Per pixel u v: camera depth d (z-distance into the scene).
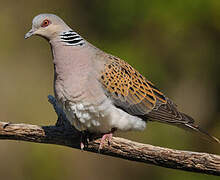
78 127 7.89
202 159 7.45
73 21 16.09
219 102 14.30
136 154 7.74
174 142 13.19
